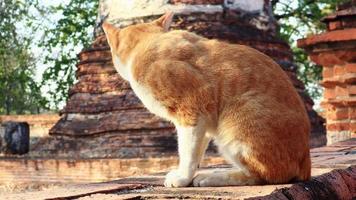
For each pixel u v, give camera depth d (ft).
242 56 6.27
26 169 15.87
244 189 5.87
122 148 15.33
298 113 6.25
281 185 6.02
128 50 6.61
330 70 13.43
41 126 21.86
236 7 16.63
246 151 6.13
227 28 16.29
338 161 7.73
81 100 16.46
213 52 6.25
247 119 6.12
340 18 13.16
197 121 6.14
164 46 6.29
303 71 32.17
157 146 15.02
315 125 17.30
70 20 30.60
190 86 6.12
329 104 13.53
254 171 6.15
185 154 6.21
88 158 15.25
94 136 15.85
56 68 30.76
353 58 12.99
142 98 6.39
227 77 6.17
